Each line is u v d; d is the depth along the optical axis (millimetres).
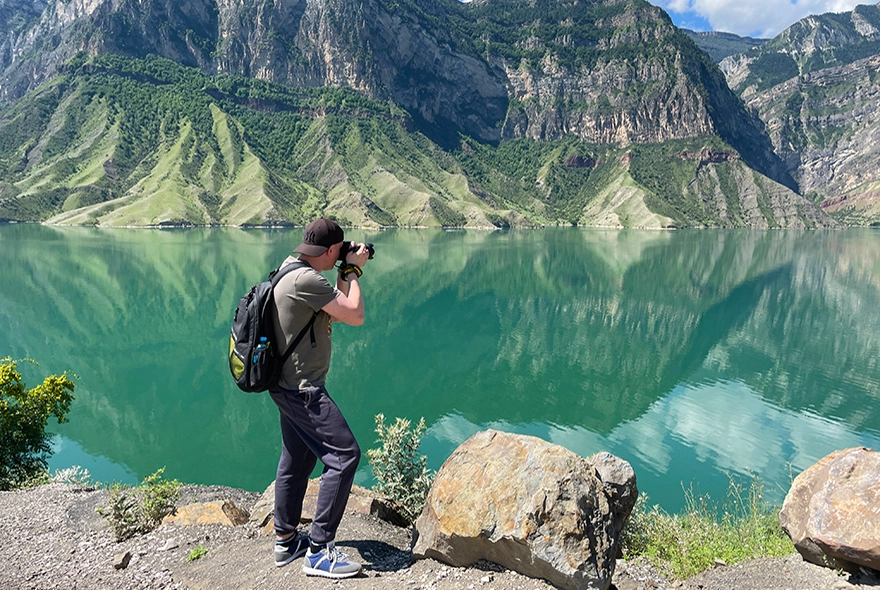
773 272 106125
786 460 26297
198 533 7094
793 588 5668
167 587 5766
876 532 5383
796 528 6281
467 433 29938
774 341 54594
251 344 4996
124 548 6902
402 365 44250
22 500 9523
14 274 86188
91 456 26812
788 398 36812
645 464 25609
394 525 7969
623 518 7043
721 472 24656
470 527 5387
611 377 41750
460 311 66875
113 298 70000
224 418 32156
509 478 5566
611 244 175250
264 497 8242
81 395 35812
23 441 14375
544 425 31359
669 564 7320
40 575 6367
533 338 54375
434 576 5465
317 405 5188
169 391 36969
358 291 5277
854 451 6258
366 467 24281
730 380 41344
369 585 5238
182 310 64188
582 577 4922
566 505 5242
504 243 171875
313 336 5156
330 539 5422
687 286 88312
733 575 6375
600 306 71500
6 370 14305
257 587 5355
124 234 176875
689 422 31781
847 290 85000
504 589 5098
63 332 53094
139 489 8742
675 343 53438
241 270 94875
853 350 51094
